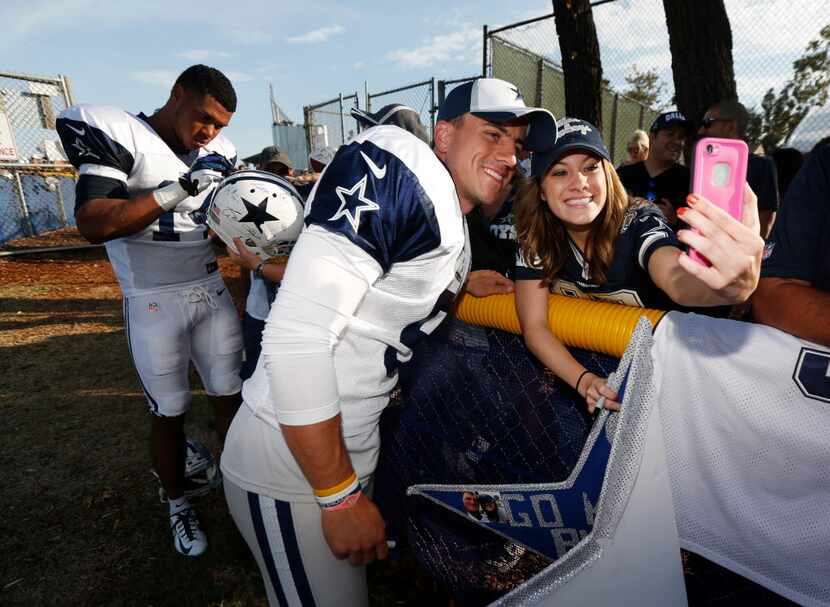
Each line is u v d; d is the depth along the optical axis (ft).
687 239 2.30
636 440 2.62
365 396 3.59
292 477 3.55
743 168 2.30
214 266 7.61
